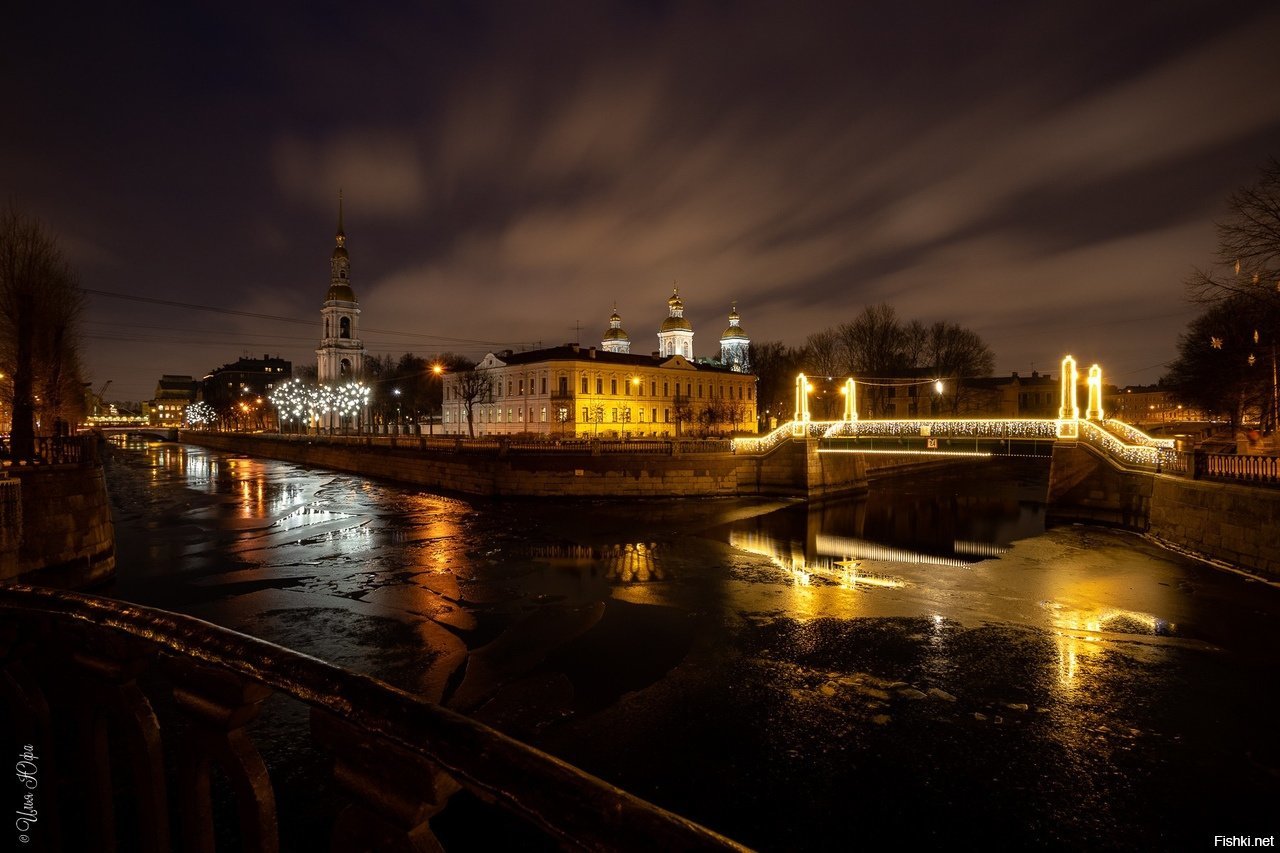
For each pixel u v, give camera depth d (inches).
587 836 48.9
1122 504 1310.3
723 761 441.7
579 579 919.7
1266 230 1001.5
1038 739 467.2
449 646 642.2
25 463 778.2
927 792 408.8
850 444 1883.6
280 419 4881.9
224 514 1487.5
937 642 658.2
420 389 4360.2
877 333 3127.5
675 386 3754.9
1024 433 1489.9
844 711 509.4
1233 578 880.9
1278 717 497.0
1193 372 1971.0
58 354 1227.9
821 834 372.2
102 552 853.2
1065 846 363.3
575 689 547.5
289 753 426.6
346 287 4520.2
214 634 79.3
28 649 99.8
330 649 633.0
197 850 81.3
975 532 1343.5
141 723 87.5
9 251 1128.2
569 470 1804.9
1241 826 378.0
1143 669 585.6
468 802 388.2
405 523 1390.3
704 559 1063.0
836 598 824.3
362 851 67.6
